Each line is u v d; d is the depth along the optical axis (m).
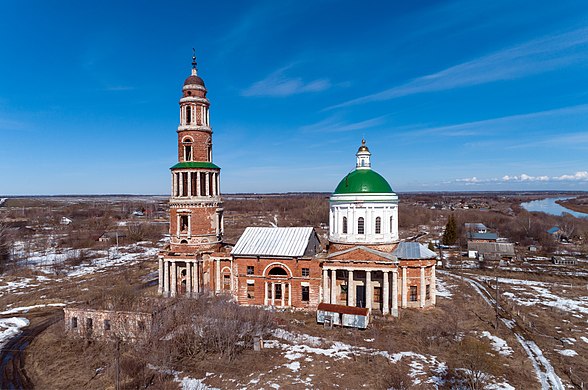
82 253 111.06
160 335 43.88
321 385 35.19
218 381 36.09
